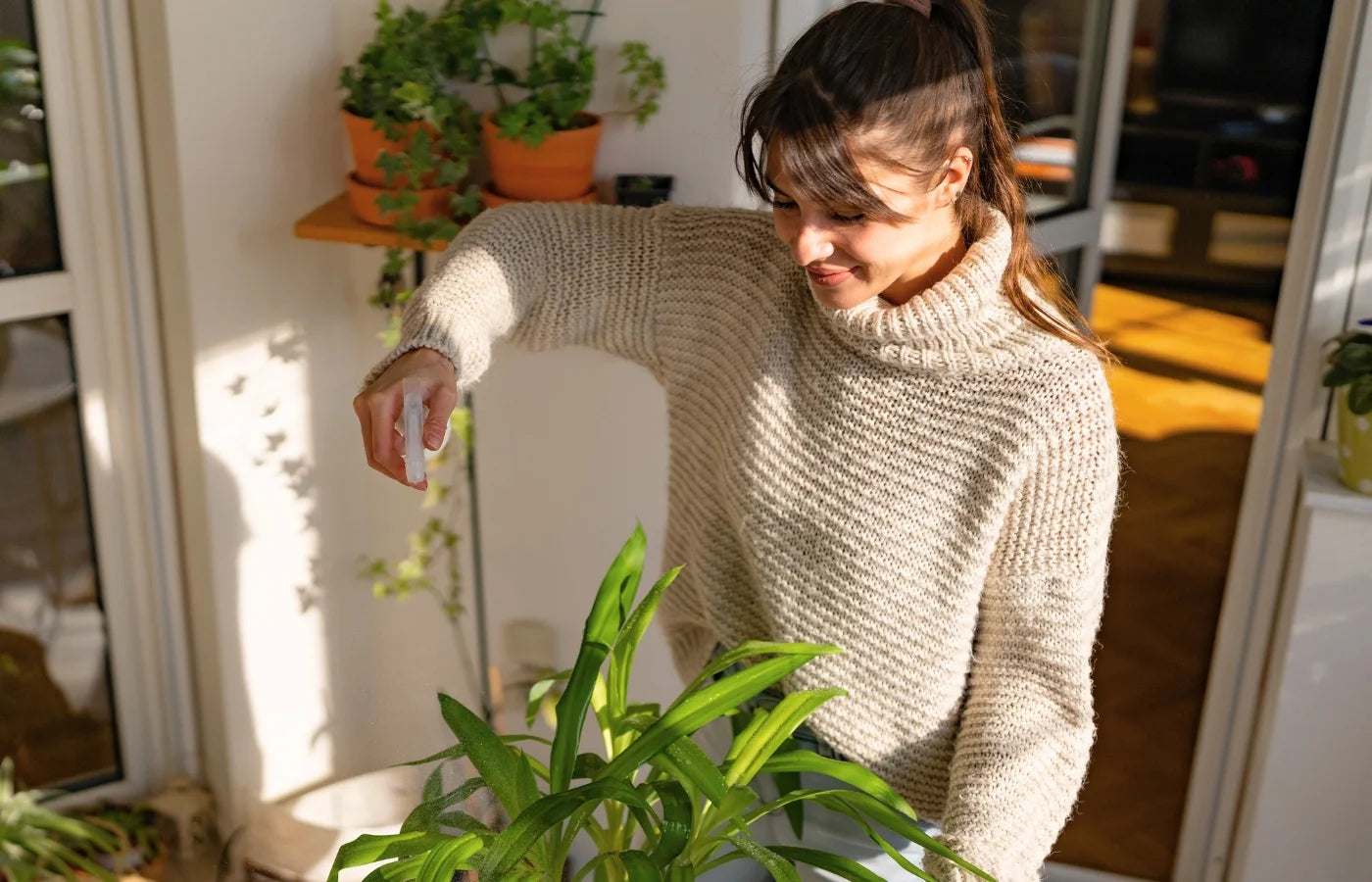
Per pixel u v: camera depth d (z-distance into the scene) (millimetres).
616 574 1184
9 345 2016
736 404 1313
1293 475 1979
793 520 1282
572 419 2033
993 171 1167
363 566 2242
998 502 1172
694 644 1585
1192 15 4801
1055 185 2479
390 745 1111
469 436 2027
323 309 2084
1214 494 3773
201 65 1864
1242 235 5066
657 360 1438
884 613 1264
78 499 2156
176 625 2266
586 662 1107
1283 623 1933
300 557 2189
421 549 2154
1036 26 2381
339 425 2160
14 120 1930
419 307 1264
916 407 1198
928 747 1304
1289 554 2012
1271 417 1981
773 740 1138
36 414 2074
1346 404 1795
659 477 2033
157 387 2125
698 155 1863
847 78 1021
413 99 1733
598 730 2191
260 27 1889
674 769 1046
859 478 1237
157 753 2314
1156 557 3469
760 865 1472
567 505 2090
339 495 2195
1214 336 4832
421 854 988
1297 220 1898
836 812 1385
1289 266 1923
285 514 2152
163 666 2273
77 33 1921
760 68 1828
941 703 1280
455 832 1009
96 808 2191
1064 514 1159
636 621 1206
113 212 2016
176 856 1447
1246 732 2117
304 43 1936
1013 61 2395
